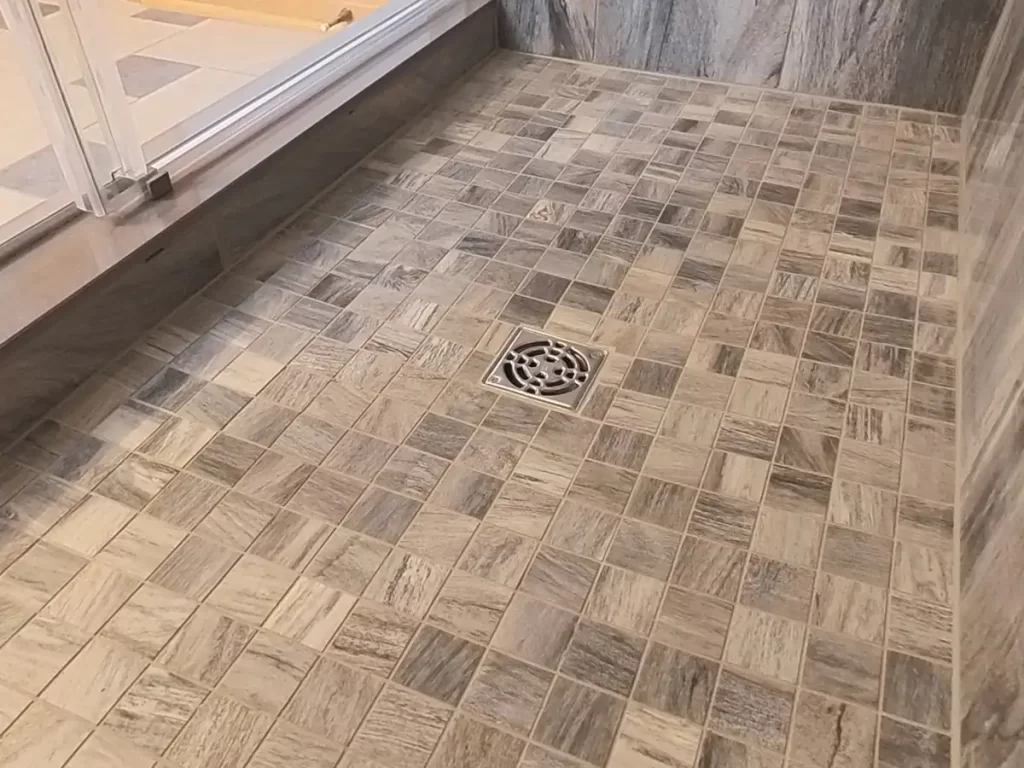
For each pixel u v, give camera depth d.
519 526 1.11
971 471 1.09
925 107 2.06
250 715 0.92
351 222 1.66
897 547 1.08
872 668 0.96
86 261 1.29
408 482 1.17
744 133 1.97
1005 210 1.28
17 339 1.16
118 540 1.08
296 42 2.03
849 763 0.88
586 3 2.20
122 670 0.95
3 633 0.98
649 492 1.15
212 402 1.28
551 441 1.23
